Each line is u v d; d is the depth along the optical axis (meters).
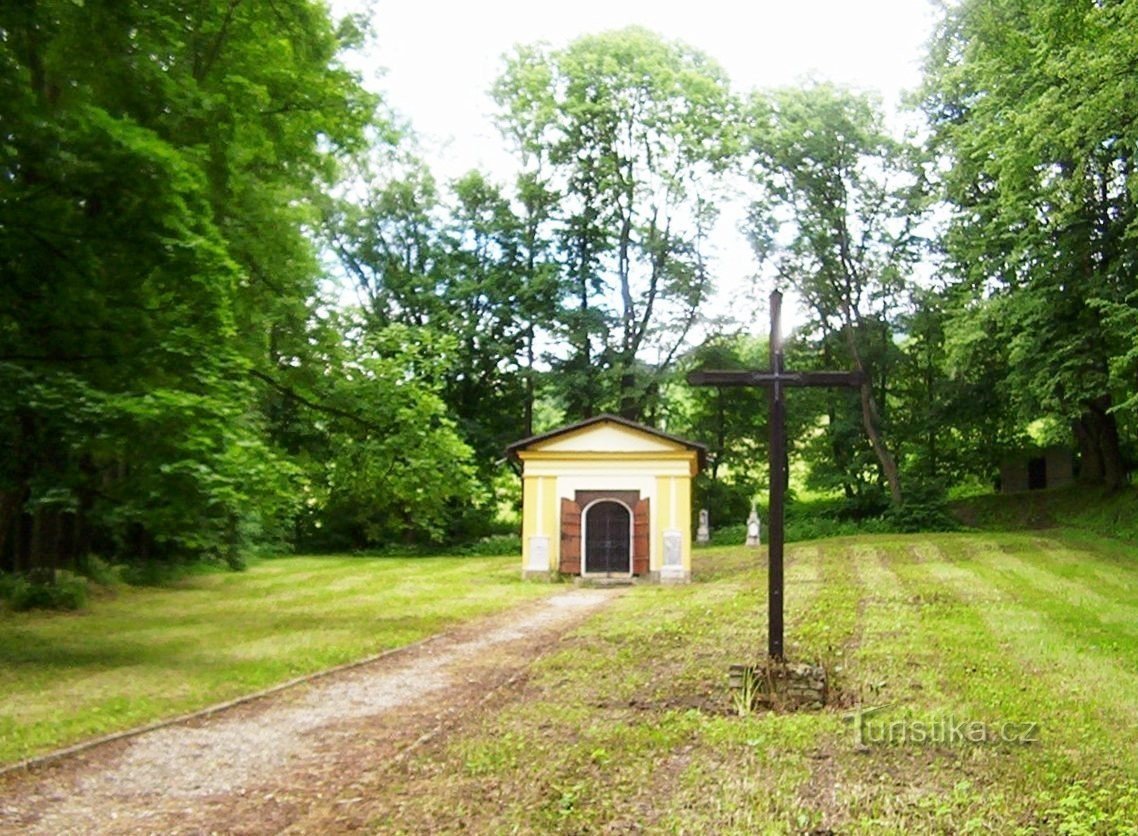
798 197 43.78
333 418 22.56
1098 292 29.72
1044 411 33.84
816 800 6.89
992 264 32.88
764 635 15.35
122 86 15.87
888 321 45.69
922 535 36.47
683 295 46.12
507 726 9.56
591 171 45.75
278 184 21.94
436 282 47.50
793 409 48.25
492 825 6.53
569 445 31.23
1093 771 7.50
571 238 47.56
